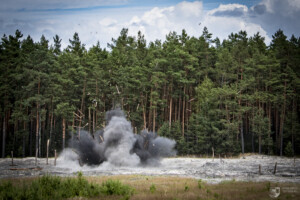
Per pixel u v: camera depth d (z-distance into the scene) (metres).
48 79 57.78
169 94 69.12
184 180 24.05
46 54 59.66
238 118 61.34
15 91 59.44
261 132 60.50
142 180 23.89
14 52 63.78
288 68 62.50
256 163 44.44
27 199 14.69
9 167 36.59
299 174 30.45
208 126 59.62
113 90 62.69
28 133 61.19
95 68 63.97
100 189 16.94
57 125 66.06
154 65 68.62
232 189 18.73
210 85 67.06
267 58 65.94
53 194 15.57
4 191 15.26
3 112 57.25
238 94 63.53
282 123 60.28
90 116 64.38
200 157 58.62
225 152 58.97
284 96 60.81
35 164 40.25
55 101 58.03
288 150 56.94
